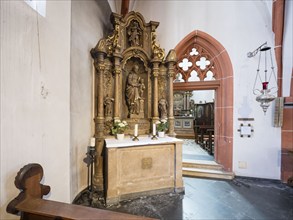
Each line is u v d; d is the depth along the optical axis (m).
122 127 3.11
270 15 3.53
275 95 3.48
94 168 3.08
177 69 4.20
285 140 3.44
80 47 2.74
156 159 2.92
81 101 2.78
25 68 1.52
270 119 3.54
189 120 8.02
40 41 1.71
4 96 1.31
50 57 1.87
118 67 3.35
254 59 3.62
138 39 3.70
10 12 1.36
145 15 4.23
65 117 2.16
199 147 5.97
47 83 1.82
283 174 3.44
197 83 4.10
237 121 3.73
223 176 3.63
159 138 3.24
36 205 1.25
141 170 2.82
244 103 3.68
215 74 4.01
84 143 2.88
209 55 4.04
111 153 2.58
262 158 3.59
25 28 1.52
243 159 3.70
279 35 3.33
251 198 2.79
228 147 3.79
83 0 2.85
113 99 3.35
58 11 2.03
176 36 4.07
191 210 2.43
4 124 1.31
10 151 1.36
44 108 1.77
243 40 3.69
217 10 3.85
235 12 3.74
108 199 2.54
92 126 3.19
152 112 3.74
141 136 3.52
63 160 2.12
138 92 3.69
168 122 3.67
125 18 3.58
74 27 2.55
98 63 3.13
